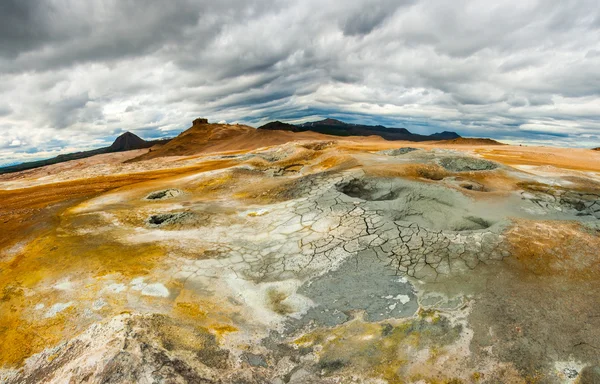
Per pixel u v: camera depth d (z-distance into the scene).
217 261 7.70
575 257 6.18
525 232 7.14
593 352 4.37
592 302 5.14
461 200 9.88
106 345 4.26
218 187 15.71
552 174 13.66
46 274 7.36
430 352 4.62
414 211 9.84
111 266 7.51
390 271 6.71
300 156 21.70
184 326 5.23
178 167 24.77
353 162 16.31
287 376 4.45
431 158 15.40
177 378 3.80
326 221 9.27
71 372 3.94
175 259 7.80
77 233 9.88
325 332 5.29
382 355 4.66
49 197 15.91
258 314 5.83
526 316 5.01
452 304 5.52
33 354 5.00
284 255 7.82
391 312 5.58
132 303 6.07
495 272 6.07
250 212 11.02
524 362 4.32
